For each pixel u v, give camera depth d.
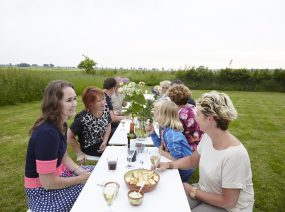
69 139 2.85
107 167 2.05
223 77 21.33
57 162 1.84
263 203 3.11
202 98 1.70
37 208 1.79
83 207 1.42
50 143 1.63
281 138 6.19
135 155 2.21
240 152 1.60
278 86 20.56
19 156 4.50
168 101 2.46
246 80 21.08
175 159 2.26
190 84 21.72
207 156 1.82
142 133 2.89
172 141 2.26
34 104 10.21
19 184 3.48
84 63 20.36
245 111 10.29
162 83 5.73
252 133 6.62
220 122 1.62
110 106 4.22
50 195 1.81
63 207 1.82
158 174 1.81
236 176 1.59
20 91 10.45
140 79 21.98
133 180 1.67
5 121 7.16
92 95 2.82
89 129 2.90
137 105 2.80
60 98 1.72
